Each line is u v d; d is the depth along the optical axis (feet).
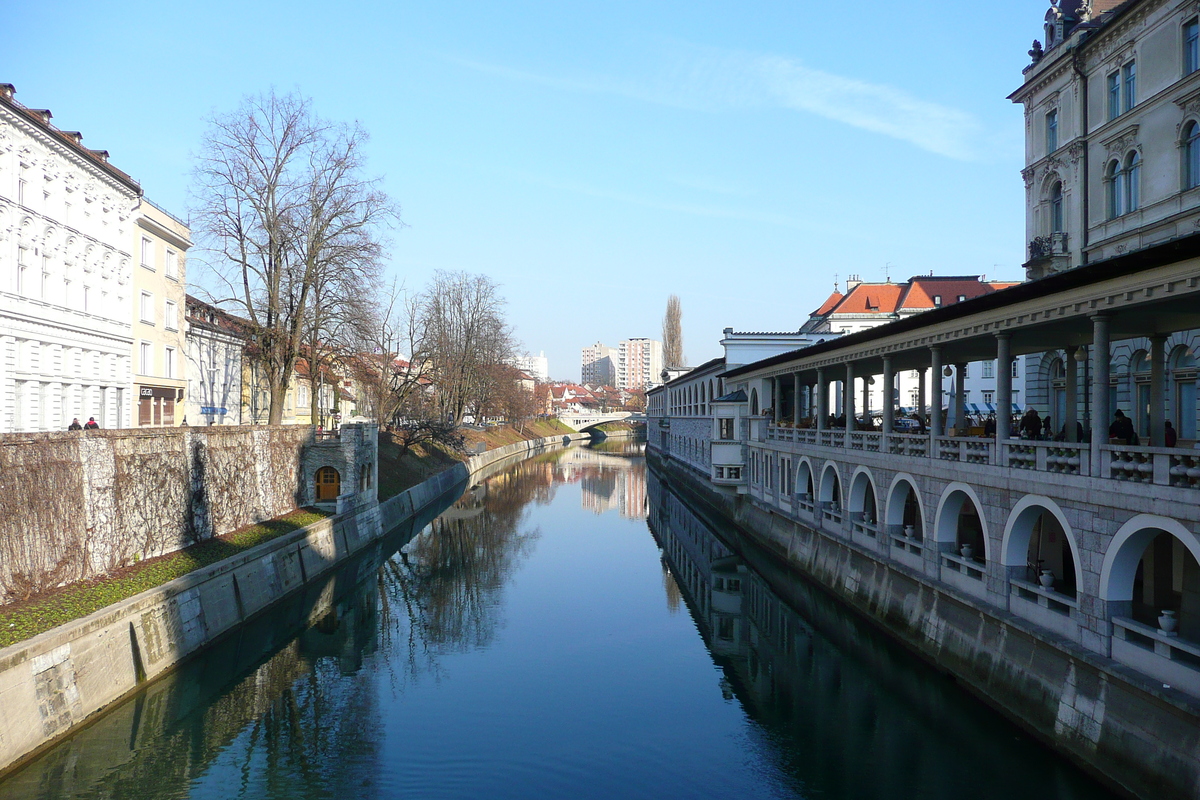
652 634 82.33
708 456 171.63
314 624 86.69
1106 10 86.07
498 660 74.02
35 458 61.16
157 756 53.42
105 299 115.34
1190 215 67.97
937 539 64.39
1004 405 55.36
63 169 102.83
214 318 157.48
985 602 56.24
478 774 50.39
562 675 69.62
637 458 350.84
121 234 119.55
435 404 242.78
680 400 237.86
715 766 51.31
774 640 79.56
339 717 60.08
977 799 45.68
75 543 65.31
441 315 238.27
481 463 267.80
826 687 65.51
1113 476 43.42
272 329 121.39
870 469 79.92
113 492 71.51
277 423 124.36
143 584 68.28
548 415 515.91
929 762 51.13
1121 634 43.01
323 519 110.83
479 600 97.14
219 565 75.61
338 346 136.26
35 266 97.45
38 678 49.14
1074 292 46.88
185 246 143.33
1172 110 70.79
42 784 48.14
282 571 90.99
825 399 107.45
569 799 46.96
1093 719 43.01
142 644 60.29
